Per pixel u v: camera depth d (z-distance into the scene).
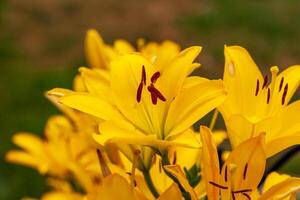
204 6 5.20
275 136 0.83
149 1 5.38
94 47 1.15
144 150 0.87
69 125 1.20
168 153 0.84
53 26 5.08
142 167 0.87
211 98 0.82
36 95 3.96
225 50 0.86
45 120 3.71
